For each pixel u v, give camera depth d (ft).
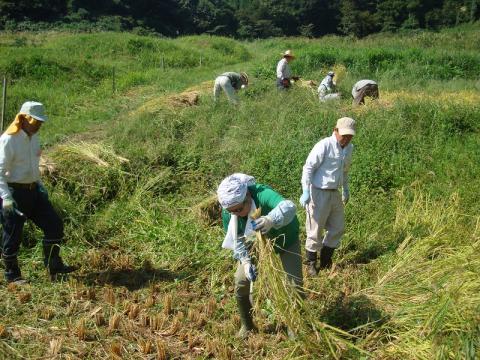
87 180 23.81
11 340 14.12
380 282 16.30
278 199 12.79
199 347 14.21
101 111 42.80
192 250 19.40
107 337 14.49
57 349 13.66
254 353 13.88
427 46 91.71
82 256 19.11
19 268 17.43
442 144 29.94
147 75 61.11
